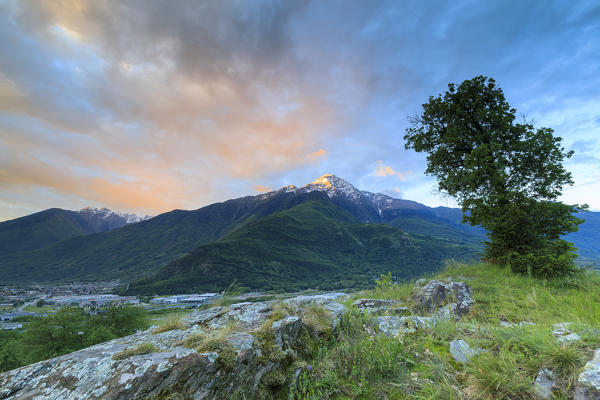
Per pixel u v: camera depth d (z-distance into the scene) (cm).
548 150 1339
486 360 347
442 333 479
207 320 478
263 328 416
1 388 262
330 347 461
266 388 329
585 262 1267
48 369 288
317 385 341
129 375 259
